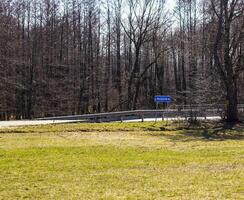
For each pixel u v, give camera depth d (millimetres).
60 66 65250
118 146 22031
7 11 58750
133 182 12523
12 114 62094
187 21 69938
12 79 59812
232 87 36000
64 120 36781
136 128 31703
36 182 12648
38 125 31719
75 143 23266
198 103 41812
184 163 16109
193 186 11820
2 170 14703
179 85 77562
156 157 17828
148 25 59562
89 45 67500
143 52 72188
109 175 13664
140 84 61375
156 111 36812
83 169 14883
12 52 59625
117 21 67188
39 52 64938
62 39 66312
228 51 35938
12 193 11242
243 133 30578
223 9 36031
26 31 65062
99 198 10586
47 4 65500
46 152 19438
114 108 62812
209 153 19234
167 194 10922
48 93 63469
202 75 47281
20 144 22516
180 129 32312
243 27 36031
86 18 67250
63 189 11648
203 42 47969
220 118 36344
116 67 71688
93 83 67438
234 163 15992
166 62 81062
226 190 11266
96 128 30719
